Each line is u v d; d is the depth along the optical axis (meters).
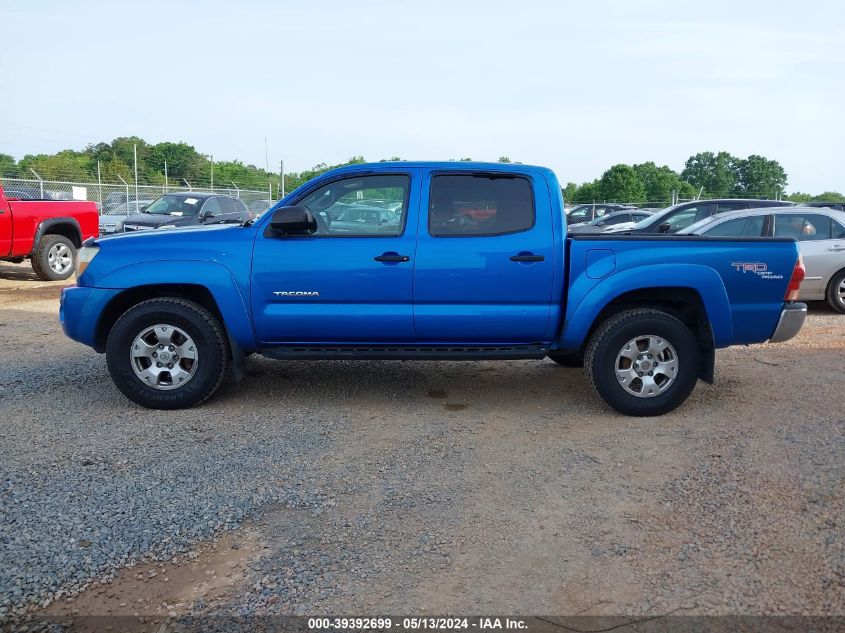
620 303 5.42
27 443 4.59
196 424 5.04
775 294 5.30
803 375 6.52
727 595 2.91
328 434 4.86
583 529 3.48
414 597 2.90
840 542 3.31
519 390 6.03
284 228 5.12
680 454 4.48
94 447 4.54
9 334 8.28
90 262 5.34
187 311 5.23
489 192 5.27
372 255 5.16
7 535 3.35
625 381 5.24
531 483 4.04
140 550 3.25
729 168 89.56
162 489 3.90
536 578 3.05
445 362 7.06
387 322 5.22
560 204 5.28
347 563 3.16
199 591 2.94
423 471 4.21
